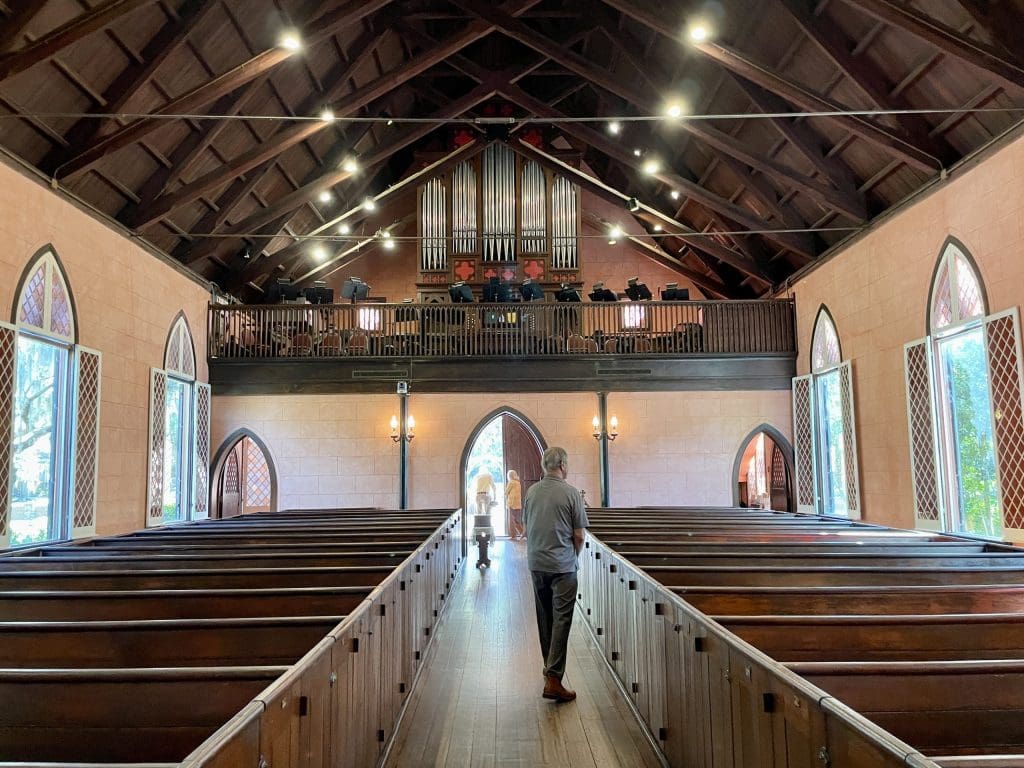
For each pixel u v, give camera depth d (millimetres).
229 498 14539
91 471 8258
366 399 11742
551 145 14898
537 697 4633
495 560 11008
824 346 11102
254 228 10977
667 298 12570
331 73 10336
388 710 3758
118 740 2219
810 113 7895
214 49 8492
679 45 9891
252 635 2967
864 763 1529
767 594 3543
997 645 2863
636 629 4227
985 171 7344
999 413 7062
